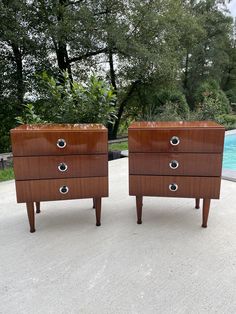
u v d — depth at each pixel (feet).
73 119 12.08
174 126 5.95
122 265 4.90
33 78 19.08
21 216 7.11
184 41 27.04
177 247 5.47
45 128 5.95
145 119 22.86
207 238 5.80
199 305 3.91
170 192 6.17
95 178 6.12
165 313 3.78
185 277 4.53
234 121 26.66
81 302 4.01
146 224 6.56
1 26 15.75
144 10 19.88
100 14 19.47
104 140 5.92
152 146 5.95
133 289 4.27
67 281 4.49
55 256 5.22
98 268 4.82
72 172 5.99
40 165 5.83
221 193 8.39
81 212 7.38
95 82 12.16
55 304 3.99
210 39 44.55
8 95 18.65
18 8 16.02
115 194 8.57
